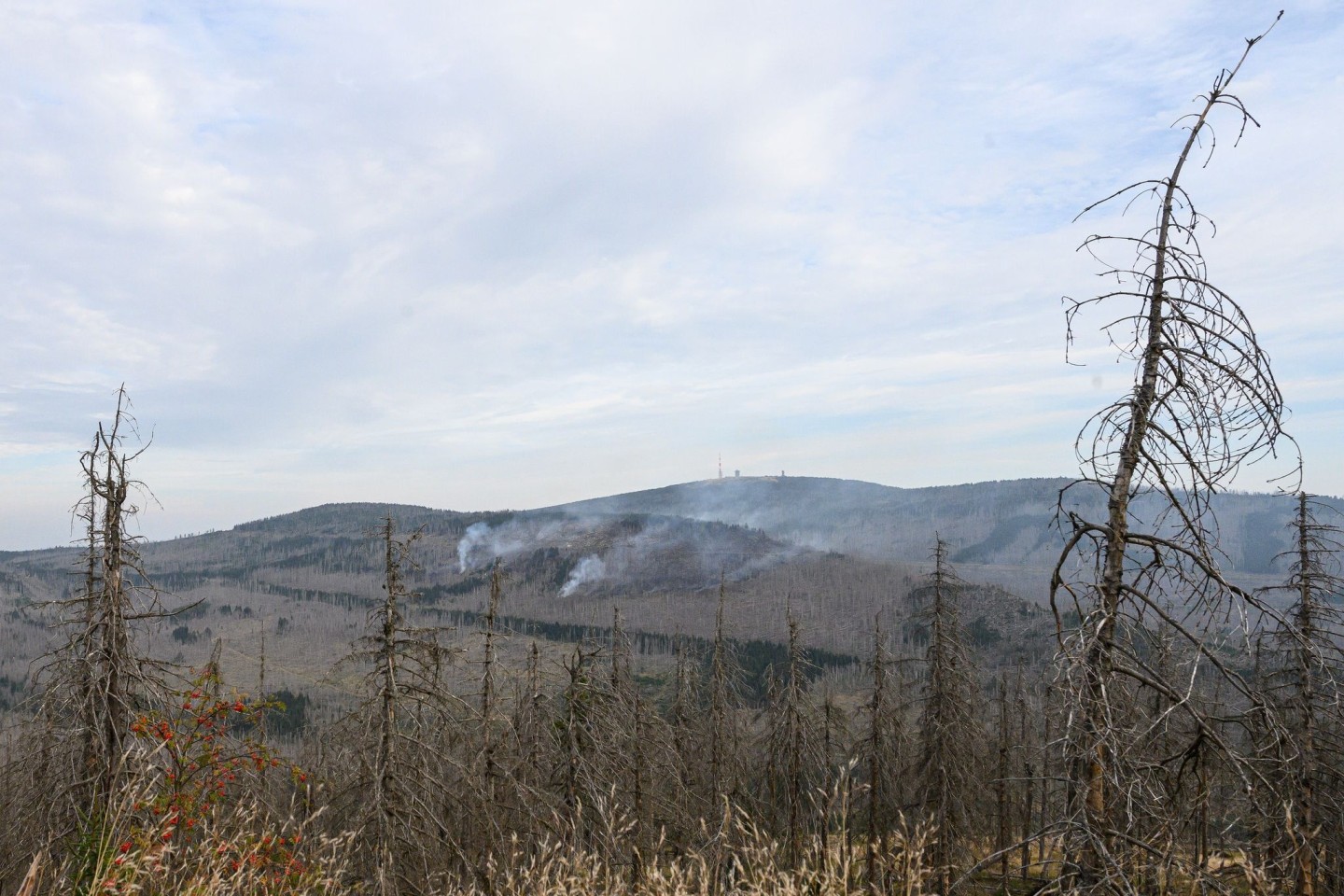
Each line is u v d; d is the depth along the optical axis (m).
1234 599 4.87
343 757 13.99
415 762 13.90
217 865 6.44
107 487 11.15
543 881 6.24
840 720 23.59
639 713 21.23
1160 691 4.97
